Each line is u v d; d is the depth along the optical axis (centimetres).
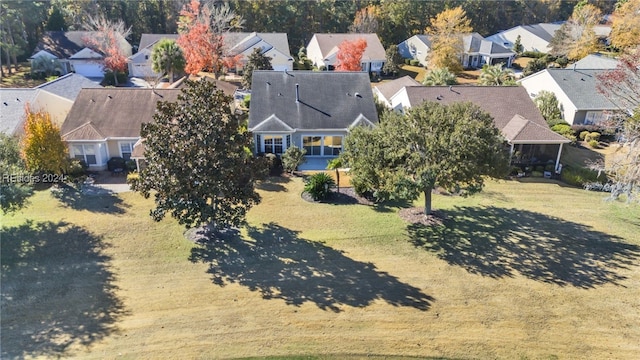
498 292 1805
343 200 2628
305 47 7544
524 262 2027
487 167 2131
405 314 1662
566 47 6178
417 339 1540
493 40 7781
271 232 2244
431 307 1705
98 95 3288
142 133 1973
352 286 1825
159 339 1512
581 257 2078
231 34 5916
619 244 2206
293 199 2631
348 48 5441
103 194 2633
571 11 9256
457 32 6169
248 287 1806
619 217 2508
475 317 1655
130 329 1553
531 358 1472
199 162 1909
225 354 1459
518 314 1677
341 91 3506
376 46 6394
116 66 5484
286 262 1986
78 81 3894
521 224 2391
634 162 2436
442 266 1983
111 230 2214
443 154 2094
